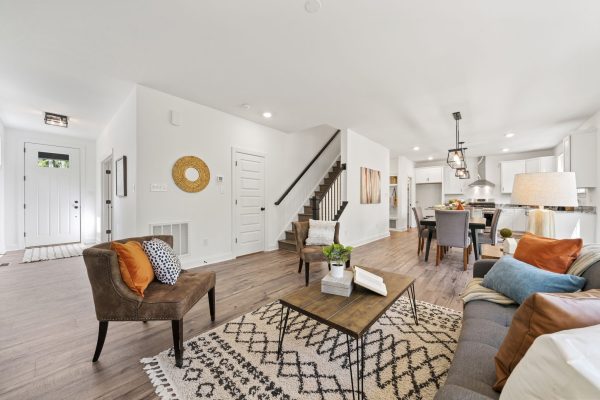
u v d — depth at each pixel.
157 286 1.88
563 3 1.86
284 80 3.12
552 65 2.72
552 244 1.75
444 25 2.12
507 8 1.92
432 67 2.79
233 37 2.31
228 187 4.36
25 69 2.89
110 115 4.38
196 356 1.72
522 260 1.88
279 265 4.00
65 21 2.11
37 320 2.23
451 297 2.74
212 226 4.12
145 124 3.33
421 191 9.72
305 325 2.12
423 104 3.83
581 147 4.13
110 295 1.63
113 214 4.39
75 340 1.93
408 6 1.92
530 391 0.64
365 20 2.08
